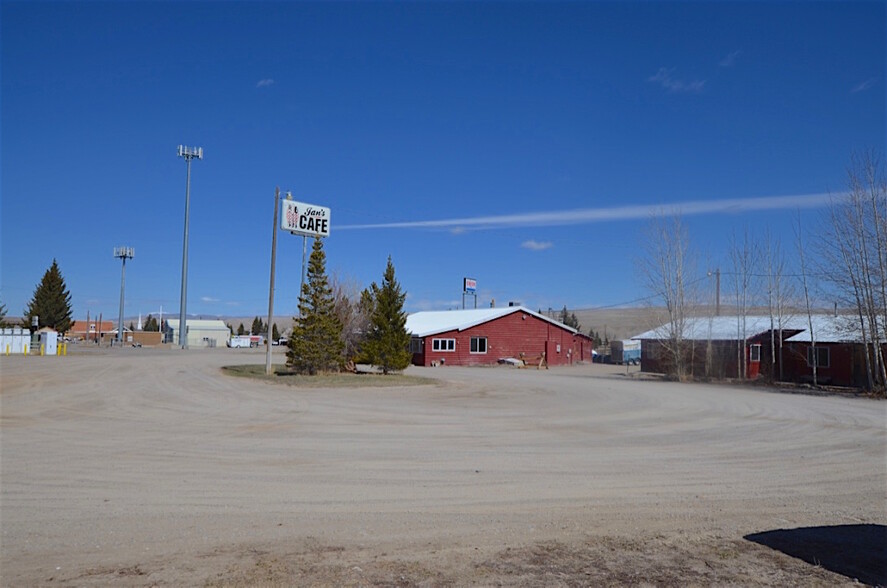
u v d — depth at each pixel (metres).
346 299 36.34
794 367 40.38
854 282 32.34
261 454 11.89
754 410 21.47
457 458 11.86
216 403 20.25
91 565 5.91
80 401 20.11
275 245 31.06
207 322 115.50
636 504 8.70
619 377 41.16
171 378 28.55
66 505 8.11
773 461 12.20
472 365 53.62
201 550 6.38
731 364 41.09
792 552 6.70
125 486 9.19
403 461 11.47
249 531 7.08
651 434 15.58
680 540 7.04
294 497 8.71
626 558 6.38
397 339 33.00
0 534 6.86
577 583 5.65
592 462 11.73
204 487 9.20
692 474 10.82
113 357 47.41
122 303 87.62
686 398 25.58
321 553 6.33
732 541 7.05
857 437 15.48
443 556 6.31
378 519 7.69
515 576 5.78
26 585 5.39
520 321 56.78
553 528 7.44
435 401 22.58
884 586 5.82
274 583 5.48
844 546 6.96
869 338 32.91
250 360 45.44
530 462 11.60
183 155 68.81
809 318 36.66
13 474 9.89
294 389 25.42
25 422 15.69
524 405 21.83
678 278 41.88
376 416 18.03
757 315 44.81
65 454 11.60
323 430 15.12
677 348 40.12
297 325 33.25
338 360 31.73
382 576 5.70
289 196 33.75
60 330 84.12
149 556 6.18
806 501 9.07
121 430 14.62
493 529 7.35
